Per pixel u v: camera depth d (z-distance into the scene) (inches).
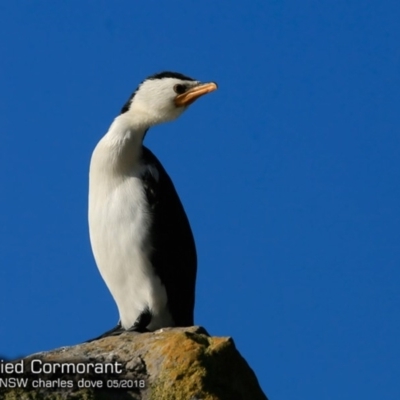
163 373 369.4
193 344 378.3
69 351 398.9
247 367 383.2
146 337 399.9
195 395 361.1
